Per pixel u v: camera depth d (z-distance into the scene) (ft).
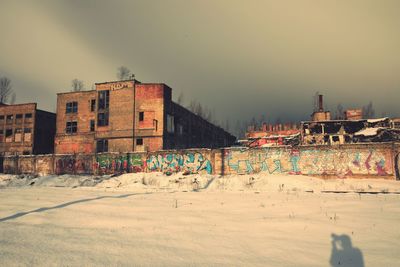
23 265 17.61
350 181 76.89
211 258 19.60
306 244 22.93
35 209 38.29
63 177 97.30
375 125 118.73
